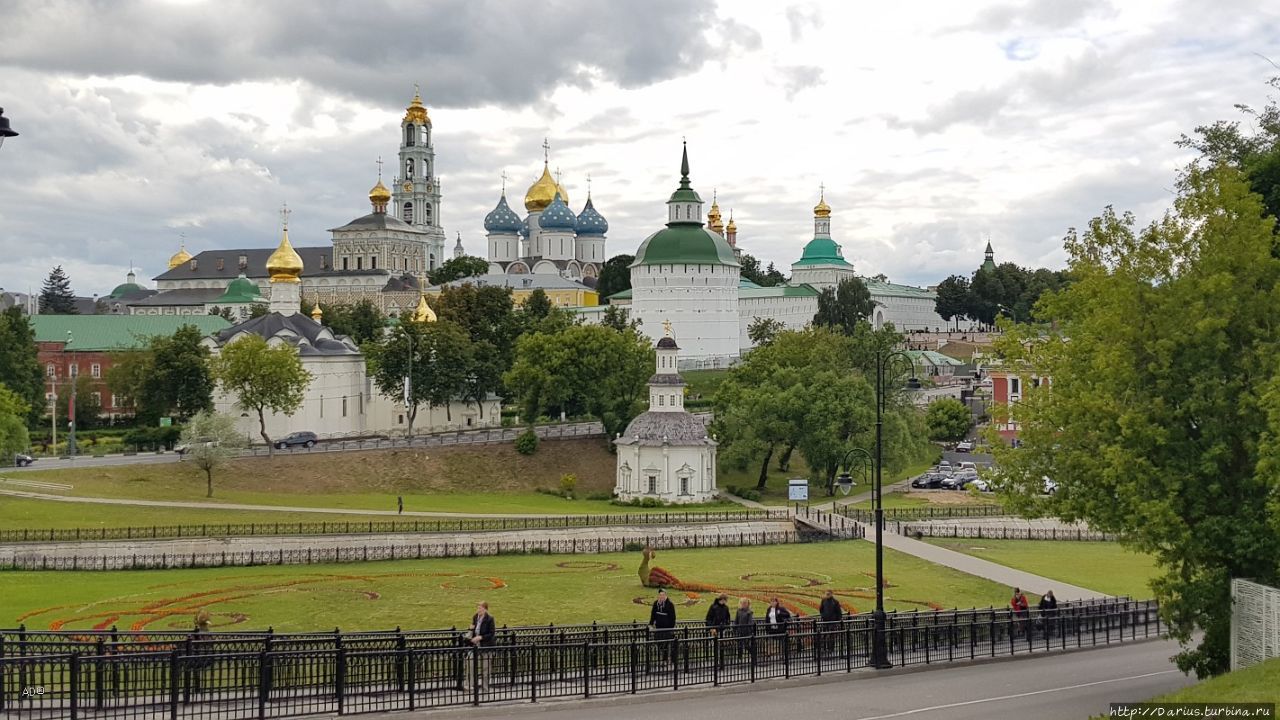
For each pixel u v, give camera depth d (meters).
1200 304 55.72
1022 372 66.56
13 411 143.38
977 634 66.00
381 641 51.81
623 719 45.75
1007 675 57.78
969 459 199.25
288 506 138.12
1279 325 56.00
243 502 139.88
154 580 100.19
